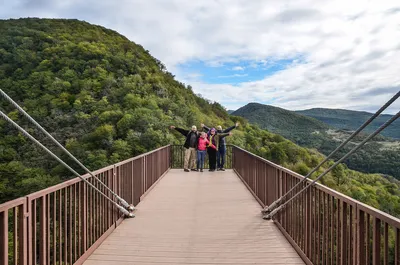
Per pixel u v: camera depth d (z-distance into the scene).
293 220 3.54
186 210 5.15
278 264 3.01
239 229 4.13
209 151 10.29
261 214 4.89
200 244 3.55
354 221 2.11
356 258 2.08
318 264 2.73
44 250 2.34
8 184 17.08
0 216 1.80
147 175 6.58
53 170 18.25
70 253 2.77
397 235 1.60
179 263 3.01
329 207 2.60
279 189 4.26
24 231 2.04
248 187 7.03
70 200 2.82
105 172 3.85
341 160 2.20
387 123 1.67
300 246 3.25
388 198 16.75
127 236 3.81
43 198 2.33
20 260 2.01
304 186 3.20
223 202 5.75
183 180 8.38
